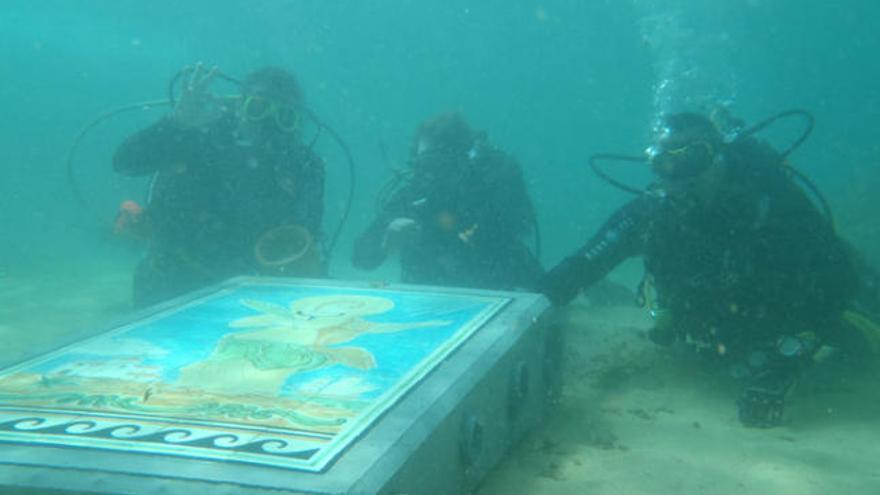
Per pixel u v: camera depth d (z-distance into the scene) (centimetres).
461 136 571
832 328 394
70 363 247
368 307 334
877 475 273
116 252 1241
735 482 268
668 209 390
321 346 268
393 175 620
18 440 179
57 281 891
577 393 394
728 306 393
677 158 350
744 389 378
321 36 5638
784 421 342
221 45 6131
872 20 3519
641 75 5822
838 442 311
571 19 4738
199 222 512
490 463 260
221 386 223
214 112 494
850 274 381
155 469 163
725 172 364
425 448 192
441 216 566
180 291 526
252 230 515
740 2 3130
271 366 244
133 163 494
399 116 7319
